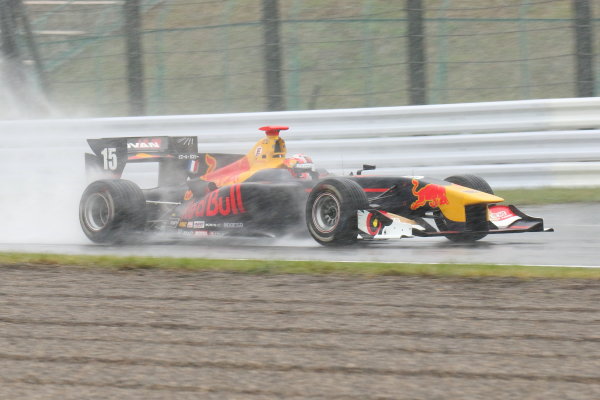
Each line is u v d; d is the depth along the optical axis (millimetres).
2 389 11836
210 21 70125
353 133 41125
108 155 31344
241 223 27625
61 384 12039
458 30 66000
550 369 12422
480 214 25109
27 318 16188
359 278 19828
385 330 14883
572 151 38844
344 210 25047
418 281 19328
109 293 18578
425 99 43844
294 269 20922
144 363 13070
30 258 23094
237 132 42281
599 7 67750
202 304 17297
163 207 30375
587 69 43000
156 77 62125
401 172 40312
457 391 11484
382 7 68000
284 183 27219
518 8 67375
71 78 66188
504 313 16078
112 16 68875
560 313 16016
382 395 11375
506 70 61156
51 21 69188
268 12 45188
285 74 62750
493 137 39344
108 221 28094
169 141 30859
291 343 14117
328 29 67250
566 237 27172
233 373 12477
